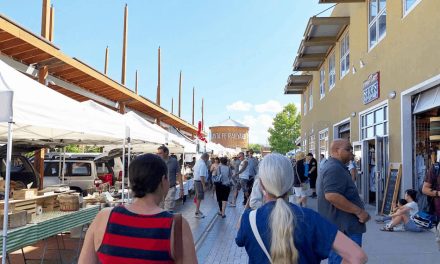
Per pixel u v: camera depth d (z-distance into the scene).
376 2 13.89
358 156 15.60
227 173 13.61
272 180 2.56
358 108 15.78
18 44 11.27
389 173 11.98
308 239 2.40
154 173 2.46
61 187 8.08
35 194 6.78
